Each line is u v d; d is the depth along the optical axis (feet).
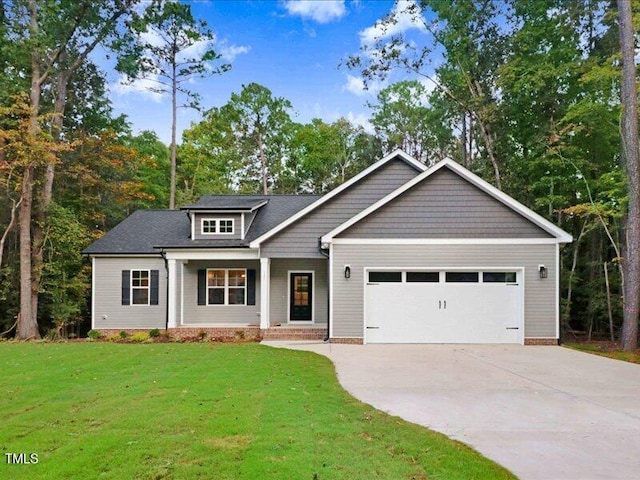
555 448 15.99
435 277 43.73
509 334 42.91
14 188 58.18
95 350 39.45
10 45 53.11
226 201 57.93
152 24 69.15
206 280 54.54
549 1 57.41
